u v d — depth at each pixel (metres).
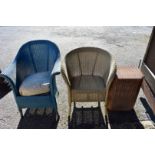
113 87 2.69
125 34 6.45
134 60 4.67
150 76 2.89
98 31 6.73
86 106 3.12
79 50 2.88
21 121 2.85
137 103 3.19
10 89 3.54
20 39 6.12
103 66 2.89
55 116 2.93
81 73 3.02
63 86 3.64
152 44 2.98
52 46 2.95
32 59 3.03
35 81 2.75
